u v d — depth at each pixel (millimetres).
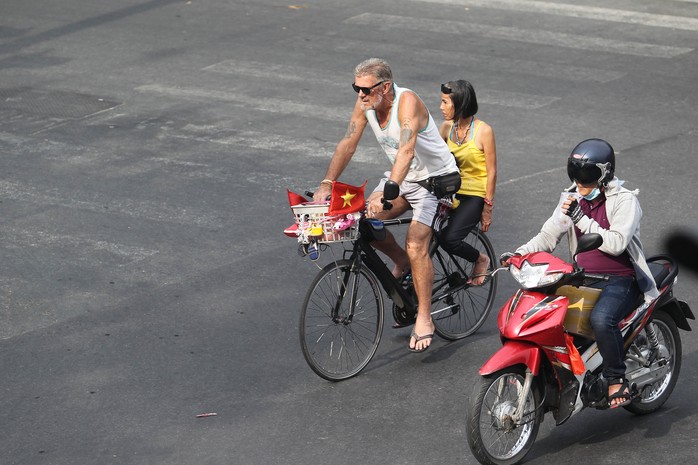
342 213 21578
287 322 25891
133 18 61125
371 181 36281
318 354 23938
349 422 21094
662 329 20922
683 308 20734
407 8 62188
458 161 24359
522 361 18375
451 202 23469
